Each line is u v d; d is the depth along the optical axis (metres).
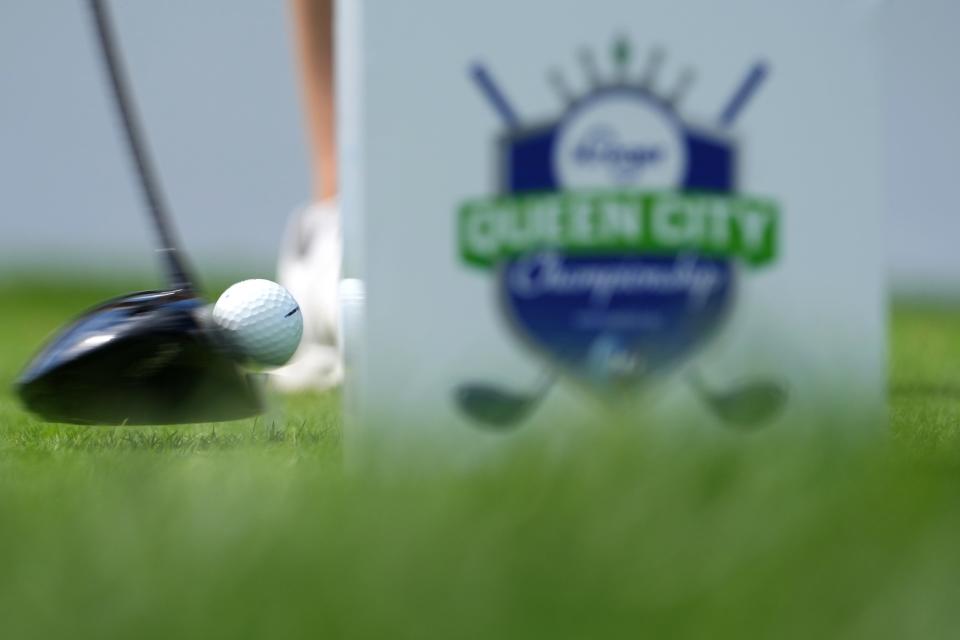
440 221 4.40
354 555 2.95
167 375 5.36
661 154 4.46
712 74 4.48
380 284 4.39
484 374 4.44
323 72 9.55
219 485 3.89
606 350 4.45
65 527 3.28
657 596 2.71
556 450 3.74
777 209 4.55
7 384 8.95
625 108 4.45
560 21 4.41
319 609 2.67
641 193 4.46
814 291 4.59
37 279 20.81
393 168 4.38
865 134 4.62
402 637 2.57
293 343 5.78
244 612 2.68
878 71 4.62
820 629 2.61
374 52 4.37
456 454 4.31
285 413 6.67
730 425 4.51
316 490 3.69
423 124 4.38
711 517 3.10
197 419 5.60
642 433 3.67
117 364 5.29
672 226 4.47
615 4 4.43
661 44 4.45
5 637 2.64
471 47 4.38
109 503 3.51
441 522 3.11
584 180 4.44
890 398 6.99
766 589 2.76
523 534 3.01
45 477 4.32
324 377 8.62
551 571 2.82
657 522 3.07
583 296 4.46
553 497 3.23
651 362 4.49
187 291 5.66
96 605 2.75
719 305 4.52
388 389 4.40
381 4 4.36
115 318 5.40
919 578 2.83
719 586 2.76
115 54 6.48
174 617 2.66
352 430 4.54
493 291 4.43
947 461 4.21
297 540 3.07
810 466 3.54
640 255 4.47
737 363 4.52
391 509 3.30
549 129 4.42
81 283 20.53
